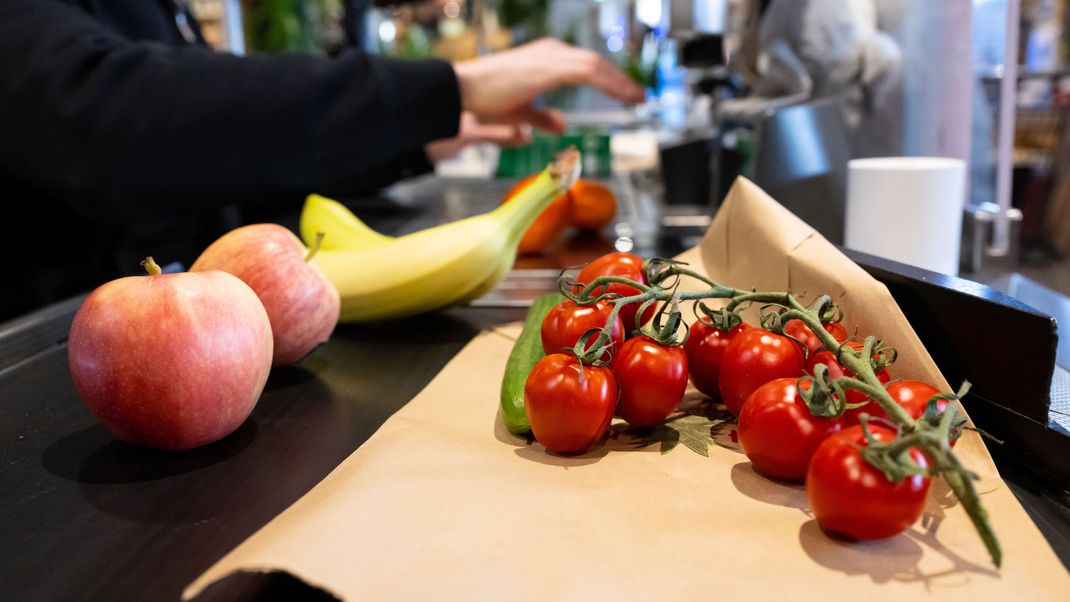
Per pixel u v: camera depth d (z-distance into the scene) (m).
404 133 0.66
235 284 0.32
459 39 2.28
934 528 0.24
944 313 0.30
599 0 2.82
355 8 1.35
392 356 0.43
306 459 0.31
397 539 0.22
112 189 0.61
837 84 0.63
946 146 0.58
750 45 0.79
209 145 0.61
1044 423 0.27
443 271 0.44
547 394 0.28
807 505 0.25
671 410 0.31
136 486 0.28
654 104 2.12
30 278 0.79
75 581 0.23
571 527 0.23
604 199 0.68
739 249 0.39
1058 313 0.43
